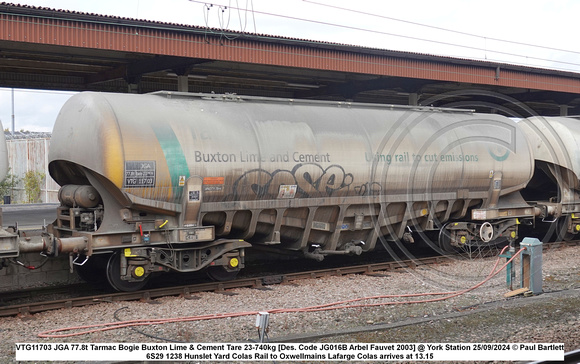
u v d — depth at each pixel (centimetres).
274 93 2795
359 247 1491
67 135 1193
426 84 2381
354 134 1440
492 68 2328
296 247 1434
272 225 1345
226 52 1756
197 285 1225
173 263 1216
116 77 2125
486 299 1156
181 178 1175
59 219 1264
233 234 1357
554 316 1016
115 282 1175
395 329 935
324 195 1384
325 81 2531
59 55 1897
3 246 1004
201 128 1227
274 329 932
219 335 894
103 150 1112
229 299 1165
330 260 1673
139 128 1151
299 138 1348
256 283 1290
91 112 1147
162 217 1195
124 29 1593
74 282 1355
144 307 1092
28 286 1285
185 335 884
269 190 1295
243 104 1352
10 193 4319
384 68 2069
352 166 1406
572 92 2591
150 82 2427
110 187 1136
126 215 1155
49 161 1259
